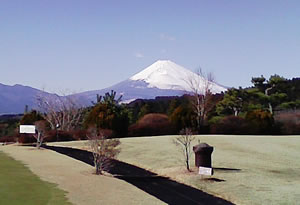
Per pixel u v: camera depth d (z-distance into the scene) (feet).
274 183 62.75
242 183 62.64
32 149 112.78
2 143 151.74
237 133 170.60
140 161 88.74
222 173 70.74
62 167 72.74
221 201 51.49
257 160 86.58
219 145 112.16
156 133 167.63
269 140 124.98
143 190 56.59
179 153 98.58
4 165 71.77
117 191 51.42
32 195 45.57
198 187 60.03
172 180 66.80
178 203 49.32
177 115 169.99
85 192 49.26
